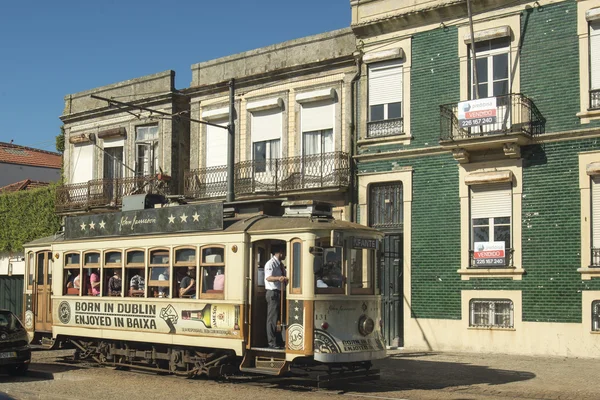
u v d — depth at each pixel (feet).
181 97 98.58
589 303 62.95
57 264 64.13
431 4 73.97
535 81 67.72
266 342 50.47
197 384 50.75
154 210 56.65
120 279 58.80
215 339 51.08
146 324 55.88
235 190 87.81
